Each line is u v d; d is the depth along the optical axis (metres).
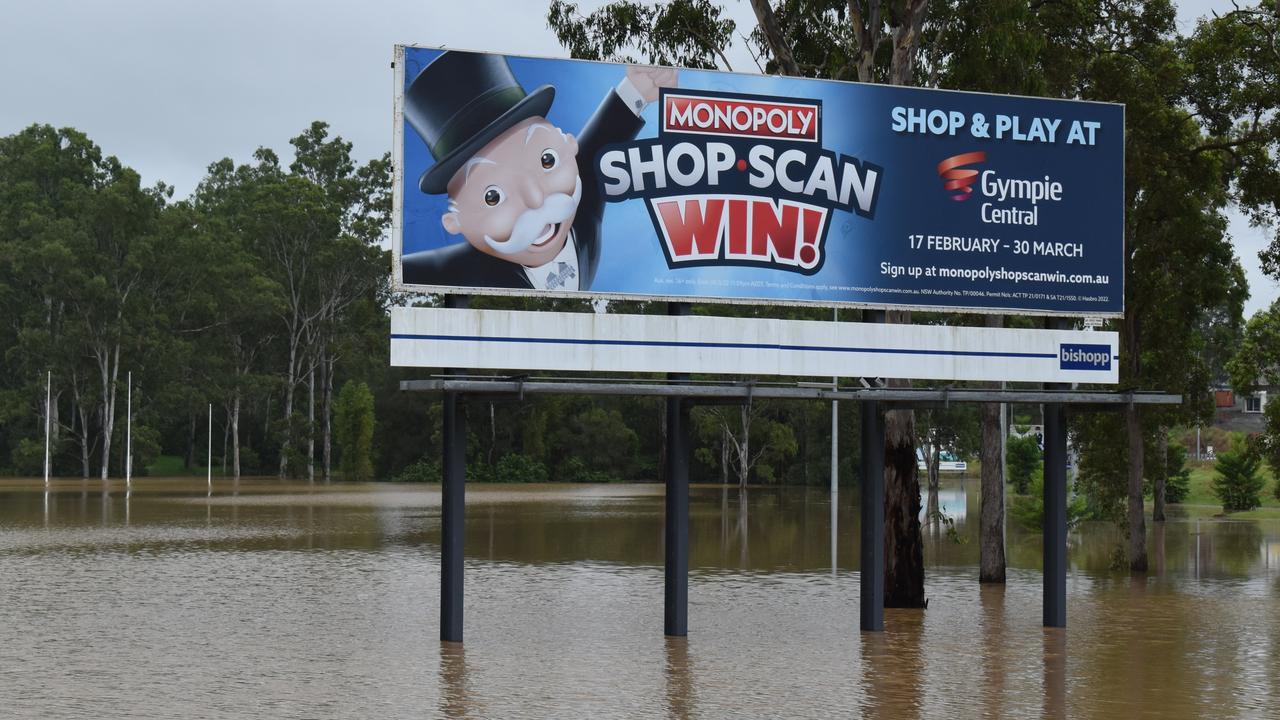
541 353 18.84
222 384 118.06
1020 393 20.69
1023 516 50.31
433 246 18.64
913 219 20.50
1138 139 33.50
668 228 19.45
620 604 25.98
